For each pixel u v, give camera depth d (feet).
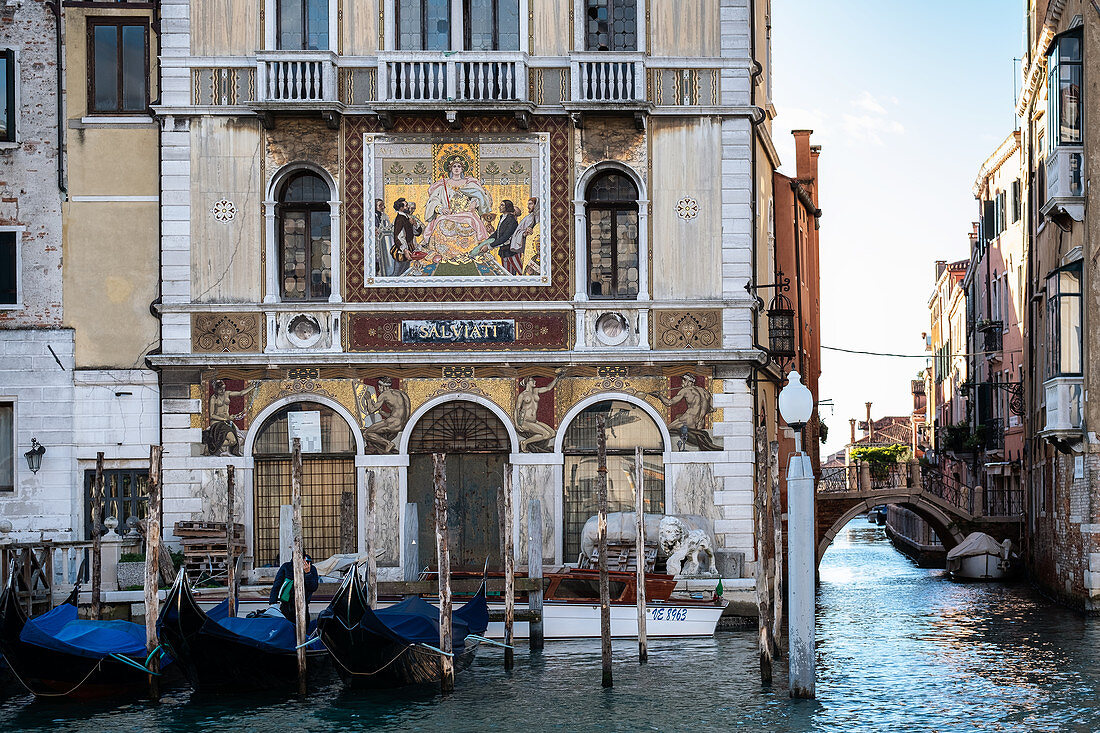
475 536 79.41
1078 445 81.76
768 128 91.30
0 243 80.53
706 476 78.69
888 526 210.59
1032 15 106.73
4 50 80.38
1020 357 126.62
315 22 80.38
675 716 55.72
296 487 60.44
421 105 78.38
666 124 79.61
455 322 79.46
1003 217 138.31
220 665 59.88
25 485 79.46
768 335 90.33
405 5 80.48
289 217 80.33
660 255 79.30
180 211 79.36
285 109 78.13
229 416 78.95
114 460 79.66
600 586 61.36
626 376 79.00
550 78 79.77
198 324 79.30
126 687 61.67
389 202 79.66
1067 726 53.57
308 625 64.85
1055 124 82.33
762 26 89.76
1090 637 74.90
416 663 61.00
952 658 69.41
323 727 54.90
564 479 79.25
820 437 131.44
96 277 80.18
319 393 79.05
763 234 87.86
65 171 80.48
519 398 79.05
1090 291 79.87
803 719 55.06
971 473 153.69
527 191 79.61
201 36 79.61
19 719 57.26
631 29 80.28
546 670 64.95
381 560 78.33
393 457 78.84
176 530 76.84
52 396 79.77
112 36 80.94
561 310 79.41
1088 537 81.25
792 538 55.98
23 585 70.95
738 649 70.13
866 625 84.07
